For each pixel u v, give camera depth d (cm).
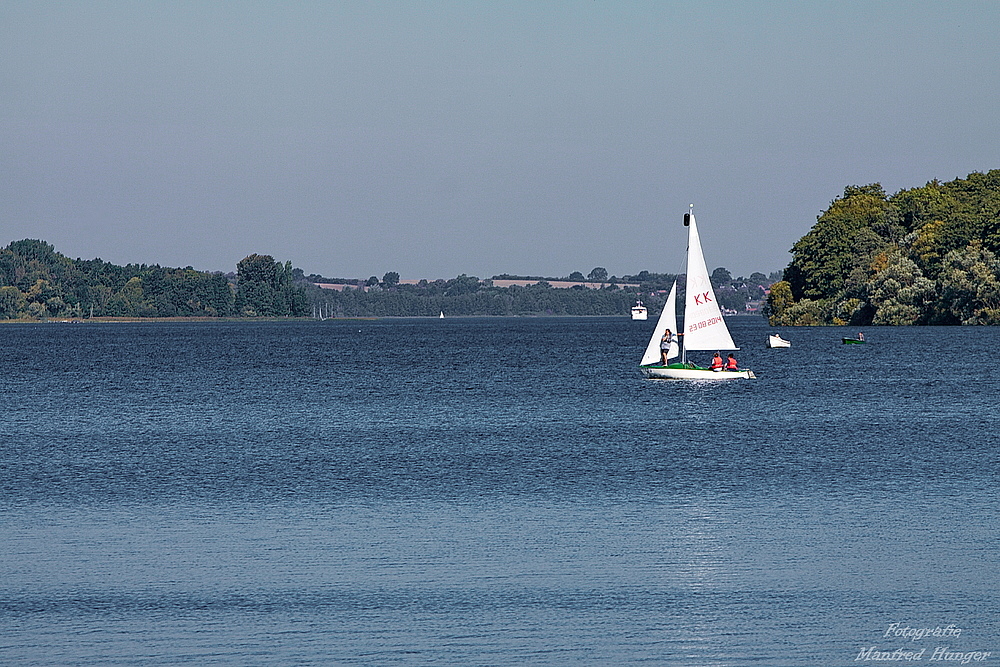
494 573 11762
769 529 13600
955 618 10344
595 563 12112
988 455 19562
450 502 15438
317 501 15562
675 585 11319
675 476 17525
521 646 9775
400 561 12219
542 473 17938
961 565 11881
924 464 18538
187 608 10700
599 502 15388
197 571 11869
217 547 12850
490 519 14288
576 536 13312
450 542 13038
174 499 15750
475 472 18088
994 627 10131
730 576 11600
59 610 10656
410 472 18125
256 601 10888
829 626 10188
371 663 9431
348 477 17650
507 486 16712
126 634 10056
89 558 12381
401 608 10688
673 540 13088
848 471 17850
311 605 10788
